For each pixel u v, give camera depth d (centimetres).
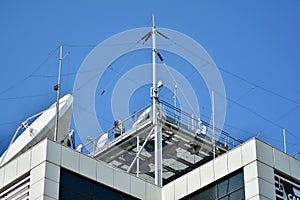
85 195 6228
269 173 6228
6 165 6347
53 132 7112
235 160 6334
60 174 6159
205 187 6444
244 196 6197
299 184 6334
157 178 6812
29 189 6103
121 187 6444
